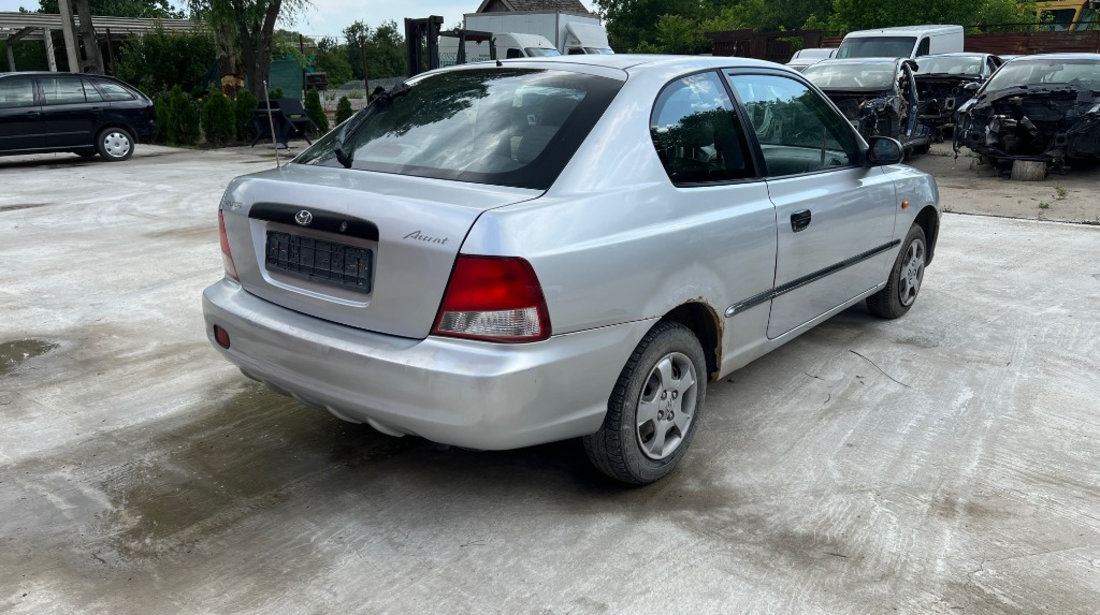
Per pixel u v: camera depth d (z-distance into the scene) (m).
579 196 2.75
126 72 28.84
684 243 3.04
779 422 3.79
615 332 2.81
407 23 16.62
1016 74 12.06
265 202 3.01
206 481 3.26
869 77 12.68
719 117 3.46
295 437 3.66
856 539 2.84
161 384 4.25
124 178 12.35
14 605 2.49
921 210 5.18
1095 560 2.72
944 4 28.91
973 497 3.11
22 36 30.25
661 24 49.84
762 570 2.67
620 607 2.49
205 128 18.28
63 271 6.51
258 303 3.12
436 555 2.76
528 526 2.94
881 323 5.25
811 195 3.87
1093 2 34.66
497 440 2.60
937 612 2.46
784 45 30.00
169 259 6.91
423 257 2.55
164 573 2.66
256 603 2.52
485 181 2.83
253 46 22.19
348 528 2.93
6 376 4.34
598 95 3.09
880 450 3.50
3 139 13.80
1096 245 7.40
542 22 23.31
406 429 2.69
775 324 3.78
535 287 2.53
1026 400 4.03
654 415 3.10
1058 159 11.41
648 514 3.01
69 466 3.38
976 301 5.72
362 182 2.92
